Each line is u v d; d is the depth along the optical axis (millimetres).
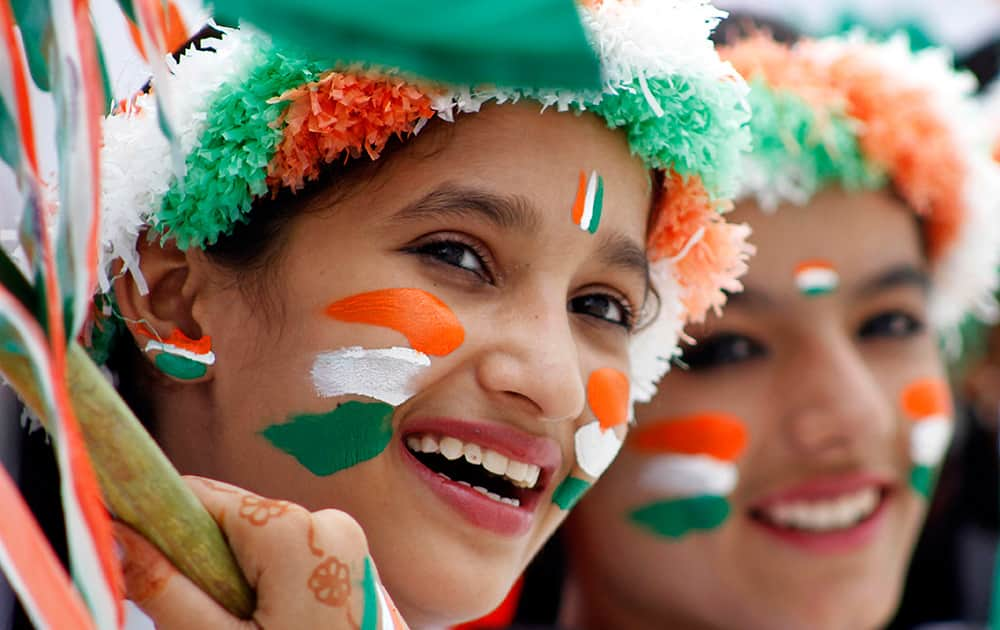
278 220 1875
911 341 3258
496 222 1895
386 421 1867
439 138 1880
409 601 1891
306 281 1867
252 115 1813
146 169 1820
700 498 3061
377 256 1872
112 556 1268
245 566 1504
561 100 1889
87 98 1249
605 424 2033
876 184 3100
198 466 1912
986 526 3916
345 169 1865
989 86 3955
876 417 3111
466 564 1896
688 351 3086
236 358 1891
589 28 1881
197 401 1915
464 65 1213
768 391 3100
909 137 3055
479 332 1887
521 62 1219
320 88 1811
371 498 1871
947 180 3145
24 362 1250
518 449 1928
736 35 3113
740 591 3104
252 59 1833
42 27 1275
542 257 1925
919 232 3227
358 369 1849
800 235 3070
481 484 2018
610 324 2076
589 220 1938
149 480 1419
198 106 1823
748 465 3098
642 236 2057
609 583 3172
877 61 3117
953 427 3854
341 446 1861
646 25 1932
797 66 3045
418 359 1858
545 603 3354
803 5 3326
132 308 1901
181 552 1457
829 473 3111
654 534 3092
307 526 1521
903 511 3248
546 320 1910
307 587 1504
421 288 1872
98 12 1614
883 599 3221
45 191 1600
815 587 3121
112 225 1825
